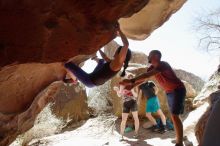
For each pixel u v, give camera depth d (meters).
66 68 4.21
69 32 2.87
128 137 9.16
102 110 12.27
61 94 12.27
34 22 2.64
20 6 2.52
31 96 4.51
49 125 11.19
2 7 2.48
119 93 8.91
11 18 2.56
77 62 5.10
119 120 11.00
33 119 5.09
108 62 3.83
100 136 9.96
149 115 9.26
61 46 2.95
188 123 8.47
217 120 1.82
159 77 6.02
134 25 5.63
